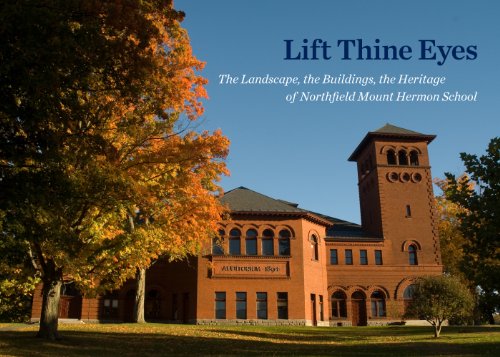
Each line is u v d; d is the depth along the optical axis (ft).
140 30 43.96
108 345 70.74
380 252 158.81
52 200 46.01
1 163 44.91
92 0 40.98
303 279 133.18
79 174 50.80
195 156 68.39
